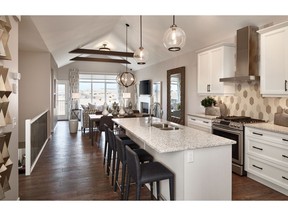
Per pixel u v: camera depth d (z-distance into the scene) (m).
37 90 6.16
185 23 4.65
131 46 7.89
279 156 2.82
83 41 6.53
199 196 2.11
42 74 6.18
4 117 1.99
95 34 6.25
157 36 5.91
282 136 2.76
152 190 2.66
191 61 5.93
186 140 2.29
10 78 2.30
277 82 3.06
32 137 3.84
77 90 10.91
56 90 9.39
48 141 5.99
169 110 7.12
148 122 3.65
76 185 3.11
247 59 3.67
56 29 4.25
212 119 4.11
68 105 10.98
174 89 6.80
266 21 3.55
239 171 3.46
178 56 6.62
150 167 2.27
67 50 6.98
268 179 2.99
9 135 2.02
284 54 2.95
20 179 3.32
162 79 7.86
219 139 2.33
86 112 7.09
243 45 3.75
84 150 5.05
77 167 3.88
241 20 3.81
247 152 3.34
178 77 6.54
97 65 11.40
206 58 4.71
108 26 6.09
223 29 4.29
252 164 3.26
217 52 4.35
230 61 4.25
